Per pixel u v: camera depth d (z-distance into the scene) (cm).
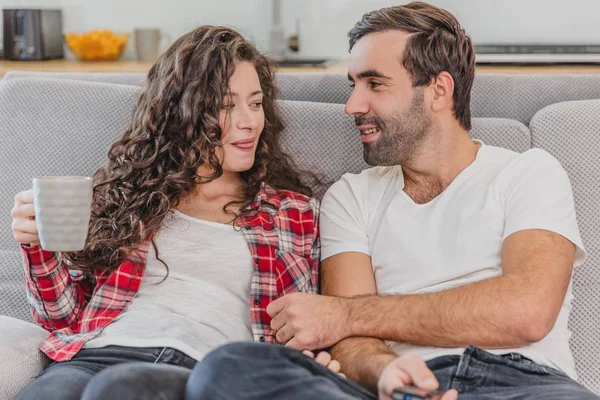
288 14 418
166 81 221
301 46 421
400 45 206
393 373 167
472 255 196
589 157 222
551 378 179
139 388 152
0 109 245
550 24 399
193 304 204
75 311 206
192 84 216
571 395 167
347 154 234
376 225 213
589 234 217
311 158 234
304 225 221
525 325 179
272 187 228
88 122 242
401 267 204
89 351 194
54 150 240
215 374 151
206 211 220
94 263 207
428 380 163
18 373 187
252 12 422
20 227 188
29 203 187
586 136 224
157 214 212
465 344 184
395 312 188
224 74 215
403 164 210
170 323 196
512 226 193
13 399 178
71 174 238
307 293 197
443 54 206
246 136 217
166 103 221
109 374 155
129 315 202
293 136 236
